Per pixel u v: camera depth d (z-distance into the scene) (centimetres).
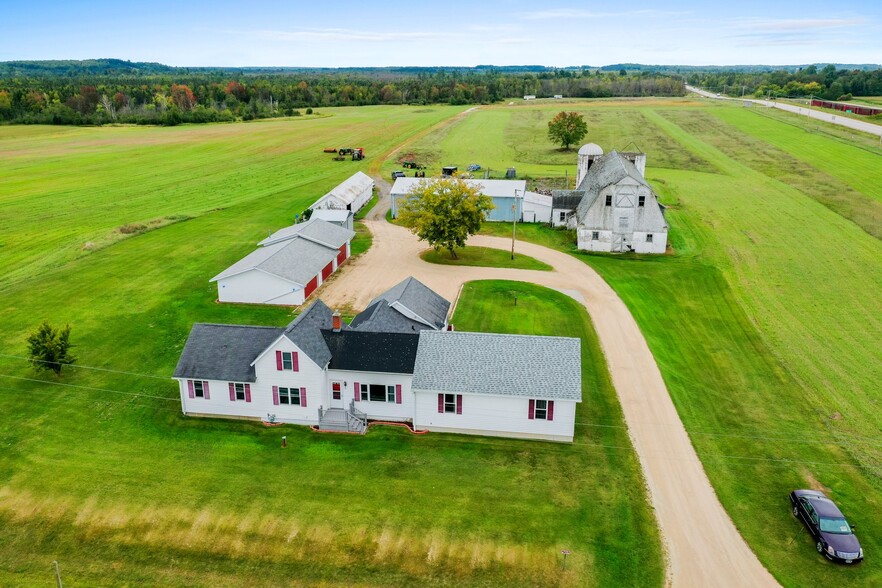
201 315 5553
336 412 3988
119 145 15212
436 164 12594
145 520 3122
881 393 4244
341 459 3578
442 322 4800
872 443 3694
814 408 4062
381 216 9012
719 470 3462
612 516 3117
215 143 15462
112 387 4381
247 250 7256
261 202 9644
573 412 3669
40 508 3206
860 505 3184
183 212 9069
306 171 12088
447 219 6850
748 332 5181
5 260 7038
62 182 11175
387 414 3997
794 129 15712
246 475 3438
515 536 2991
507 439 3781
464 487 3328
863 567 2820
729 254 7119
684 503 3212
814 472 3438
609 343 4969
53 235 7938
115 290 6103
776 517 3120
